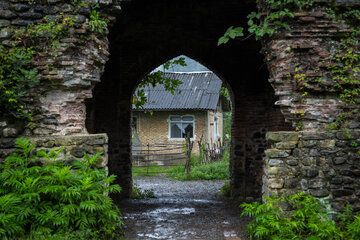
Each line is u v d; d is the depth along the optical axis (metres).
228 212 7.30
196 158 17.97
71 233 4.11
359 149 4.83
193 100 19.00
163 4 8.97
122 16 8.83
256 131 8.93
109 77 9.20
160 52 9.23
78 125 5.07
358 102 4.97
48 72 4.85
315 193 4.76
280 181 4.77
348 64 4.96
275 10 5.09
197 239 5.11
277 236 4.27
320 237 4.25
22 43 4.87
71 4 4.96
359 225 4.19
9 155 4.77
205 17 9.01
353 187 4.78
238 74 9.02
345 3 4.98
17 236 3.94
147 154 17.44
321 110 4.98
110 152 9.21
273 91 8.64
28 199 4.11
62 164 4.60
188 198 9.48
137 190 10.07
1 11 4.87
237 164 9.05
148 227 5.86
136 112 19.38
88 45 5.03
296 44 4.98
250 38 8.90
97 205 4.29
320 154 4.82
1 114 4.82
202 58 9.16
